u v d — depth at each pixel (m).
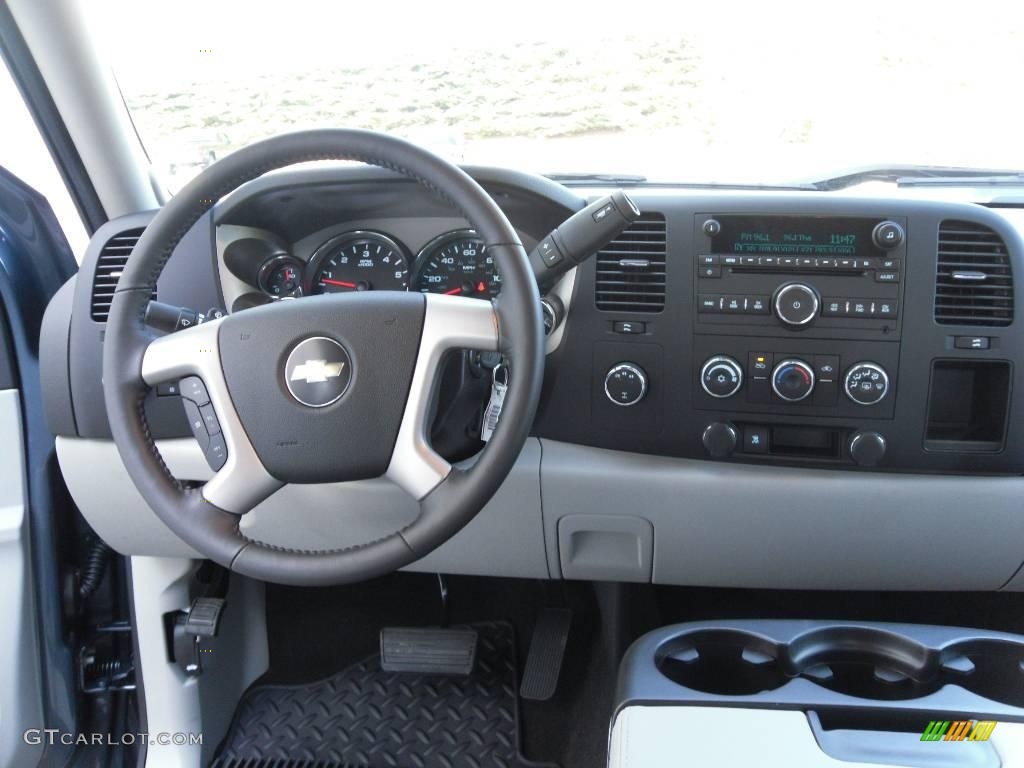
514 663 1.84
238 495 1.10
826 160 1.53
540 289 1.23
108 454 1.46
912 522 1.35
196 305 1.42
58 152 1.58
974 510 1.33
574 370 1.38
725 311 1.33
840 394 1.32
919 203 1.28
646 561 1.44
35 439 1.61
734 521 1.38
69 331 1.43
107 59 1.54
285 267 1.50
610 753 1.05
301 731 1.75
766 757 0.97
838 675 1.26
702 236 1.32
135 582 1.64
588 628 1.88
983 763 0.93
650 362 1.36
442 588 1.89
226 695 1.79
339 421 1.07
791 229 1.30
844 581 1.42
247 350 1.09
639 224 1.34
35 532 1.58
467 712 1.75
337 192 1.38
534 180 1.35
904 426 1.31
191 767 1.67
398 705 1.78
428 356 1.06
